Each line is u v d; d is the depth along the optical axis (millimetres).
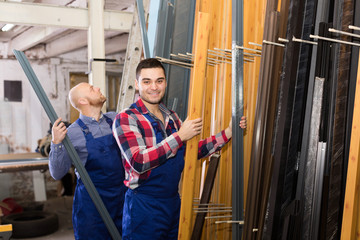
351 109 1431
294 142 1581
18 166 4074
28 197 5637
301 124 1571
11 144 6723
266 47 1625
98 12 3609
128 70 3033
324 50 1483
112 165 2297
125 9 4836
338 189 1451
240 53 1737
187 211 1734
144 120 1712
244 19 1882
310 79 1532
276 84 1632
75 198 2326
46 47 6875
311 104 1520
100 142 2299
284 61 1604
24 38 6105
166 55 2131
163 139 1754
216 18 2049
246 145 1927
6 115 6652
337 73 1450
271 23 1608
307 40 1540
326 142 1501
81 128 2297
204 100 2109
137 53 3023
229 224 2090
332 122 1479
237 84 1741
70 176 5684
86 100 2314
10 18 3363
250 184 1690
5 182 5613
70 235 4016
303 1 1544
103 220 2188
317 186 1503
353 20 1394
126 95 3027
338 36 1447
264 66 1634
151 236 1729
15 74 6715
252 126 1897
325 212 1486
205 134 2127
